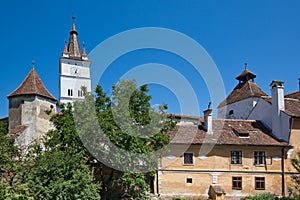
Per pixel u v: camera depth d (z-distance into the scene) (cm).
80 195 2425
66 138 2877
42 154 2633
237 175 3547
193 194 3450
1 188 2167
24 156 2641
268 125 3975
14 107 4381
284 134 3741
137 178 2841
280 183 3594
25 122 4291
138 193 2925
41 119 4350
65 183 2372
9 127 4375
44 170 2425
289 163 3647
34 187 2344
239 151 3600
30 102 4331
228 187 3516
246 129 3841
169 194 3412
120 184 3023
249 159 3597
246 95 4900
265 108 4053
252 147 3616
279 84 3881
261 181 3578
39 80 4556
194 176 3484
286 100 4019
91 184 2539
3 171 2464
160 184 3412
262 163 3616
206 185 3488
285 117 3744
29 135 4222
